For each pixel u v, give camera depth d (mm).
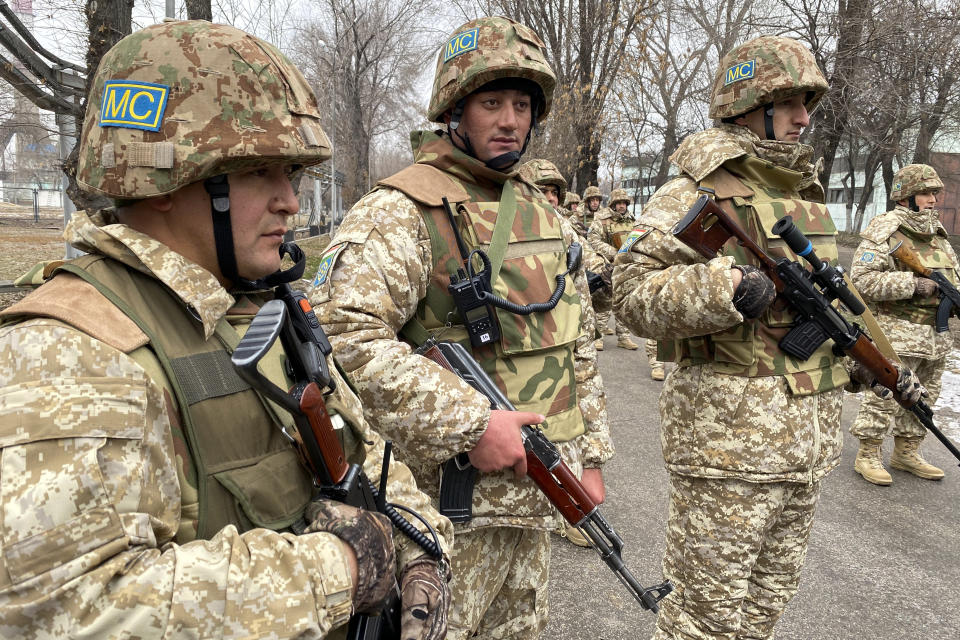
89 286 949
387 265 1694
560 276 1968
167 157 994
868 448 4609
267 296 1263
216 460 991
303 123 1119
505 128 1925
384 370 1568
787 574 2473
